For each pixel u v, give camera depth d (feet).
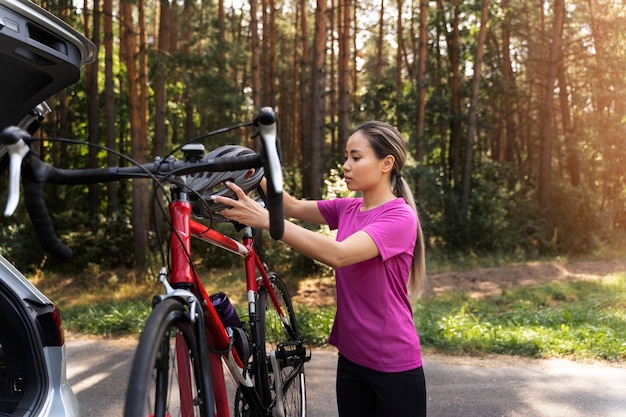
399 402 8.43
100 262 59.26
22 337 8.52
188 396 6.86
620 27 91.04
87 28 70.49
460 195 76.28
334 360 21.54
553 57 76.64
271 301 11.00
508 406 16.11
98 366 20.92
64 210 61.82
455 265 58.80
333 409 15.94
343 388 8.91
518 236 68.39
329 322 25.29
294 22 119.24
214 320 7.95
